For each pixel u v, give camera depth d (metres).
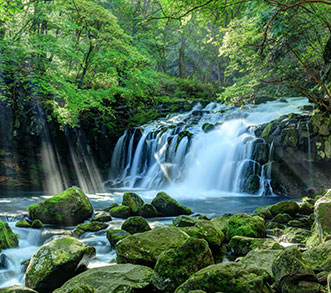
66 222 6.69
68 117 13.42
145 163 16.73
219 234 5.05
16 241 5.45
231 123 16.27
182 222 5.58
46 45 12.48
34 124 14.83
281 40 7.37
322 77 10.12
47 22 14.52
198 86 24.64
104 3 21.59
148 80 17.53
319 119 10.65
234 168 13.26
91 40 15.12
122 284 3.05
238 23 8.84
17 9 8.12
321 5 7.60
